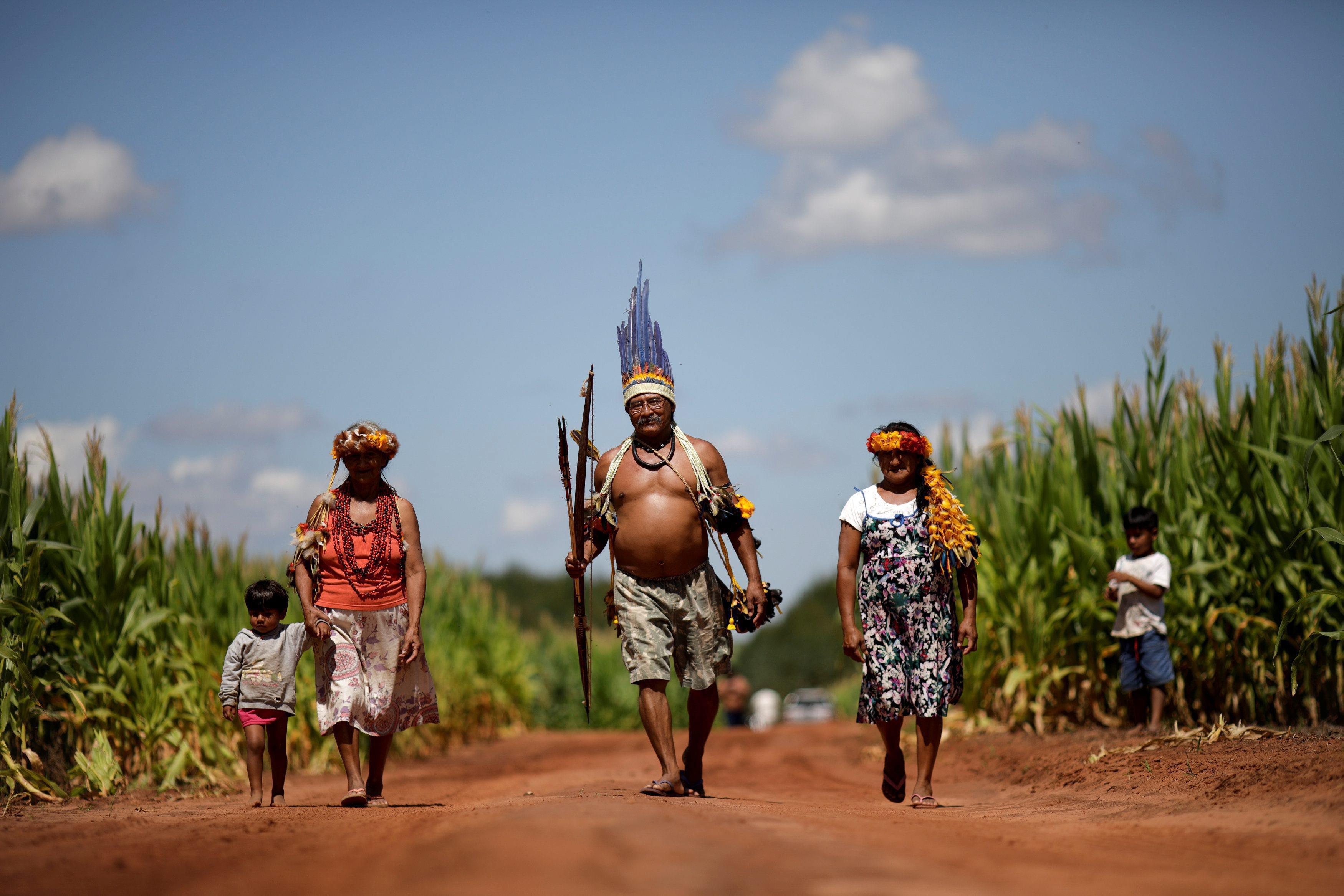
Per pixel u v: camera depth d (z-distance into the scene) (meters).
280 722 20.56
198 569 29.42
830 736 52.62
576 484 19.70
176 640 27.09
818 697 109.00
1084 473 31.86
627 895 7.78
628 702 75.00
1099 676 30.55
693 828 11.68
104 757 23.55
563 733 63.41
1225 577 27.48
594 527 19.91
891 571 18.95
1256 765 17.78
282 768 20.62
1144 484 30.27
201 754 26.86
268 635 20.64
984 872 9.68
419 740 43.34
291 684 20.64
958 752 31.27
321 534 18.97
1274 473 26.55
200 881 9.61
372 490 19.58
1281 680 25.84
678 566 19.08
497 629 59.00
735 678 93.38
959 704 36.53
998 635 33.50
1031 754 26.89
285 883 9.26
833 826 13.30
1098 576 30.31
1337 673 25.02
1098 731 29.73
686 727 79.44
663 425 19.48
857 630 19.33
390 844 11.60
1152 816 15.75
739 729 68.00
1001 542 33.91
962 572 19.09
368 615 19.03
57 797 21.95
